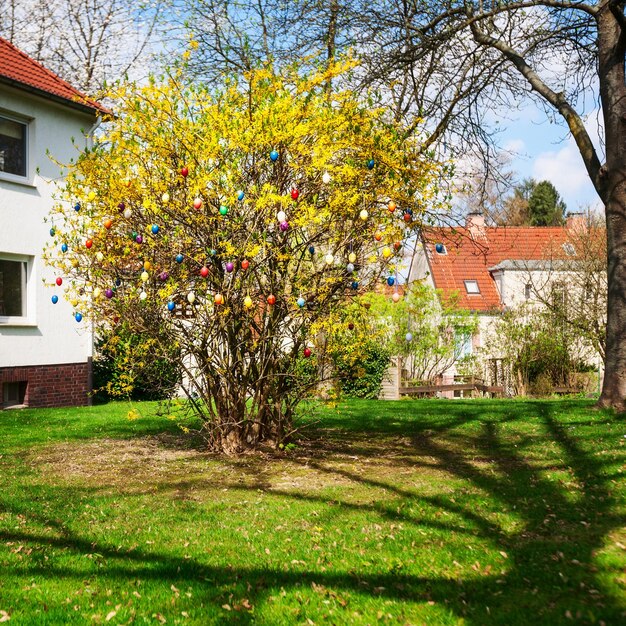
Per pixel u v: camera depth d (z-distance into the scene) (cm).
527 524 499
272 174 692
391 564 421
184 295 722
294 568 420
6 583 396
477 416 1112
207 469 712
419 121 730
